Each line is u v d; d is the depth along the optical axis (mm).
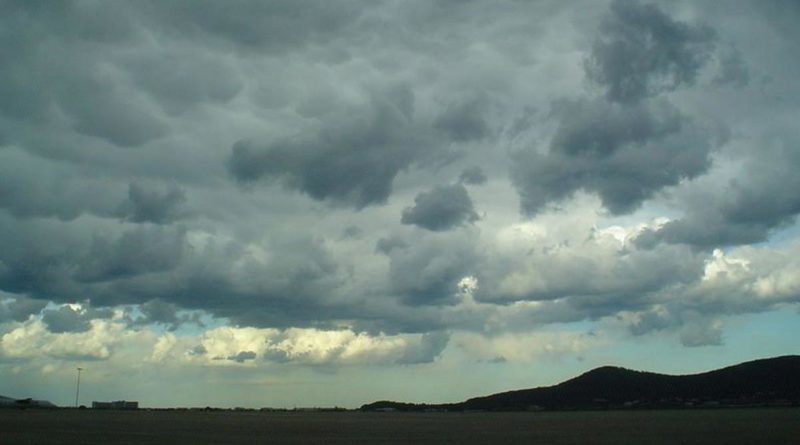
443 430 134875
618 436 101562
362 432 126188
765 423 144000
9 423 148125
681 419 184875
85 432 113438
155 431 122938
